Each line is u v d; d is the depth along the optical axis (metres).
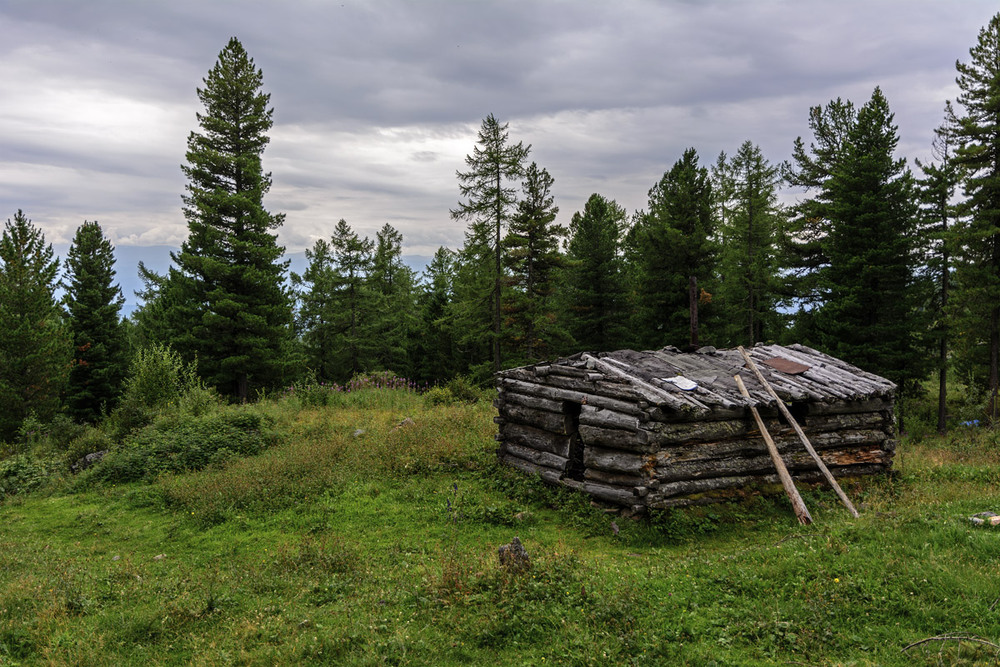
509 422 13.52
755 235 35.62
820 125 35.69
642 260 32.84
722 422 10.38
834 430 11.83
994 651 4.80
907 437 25.69
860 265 26.22
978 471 12.27
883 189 25.98
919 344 27.77
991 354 26.61
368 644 5.70
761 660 5.13
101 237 36.06
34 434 19.69
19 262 24.61
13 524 11.70
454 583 6.94
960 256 26.05
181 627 6.46
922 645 5.05
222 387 32.03
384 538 9.76
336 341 47.25
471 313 34.34
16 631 6.33
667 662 5.16
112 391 34.47
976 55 25.78
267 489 11.99
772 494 10.71
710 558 7.73
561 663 5.25
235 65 31.50
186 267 30.56
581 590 6.44
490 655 5.58
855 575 6.30
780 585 6.41
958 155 25.33
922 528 7.55
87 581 8.01
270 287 31.33
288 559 8.59
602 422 10.59
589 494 10.93
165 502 12.33
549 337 34.84
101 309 35.06
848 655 5.08
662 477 9.81
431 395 24.11
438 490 12.13
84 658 5.78
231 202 29.80
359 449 14.72
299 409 21.75
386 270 58.44
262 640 6.02
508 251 31.66
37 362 23.48
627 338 35.59
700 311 30.22
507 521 10.38
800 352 13.53
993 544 6.74
